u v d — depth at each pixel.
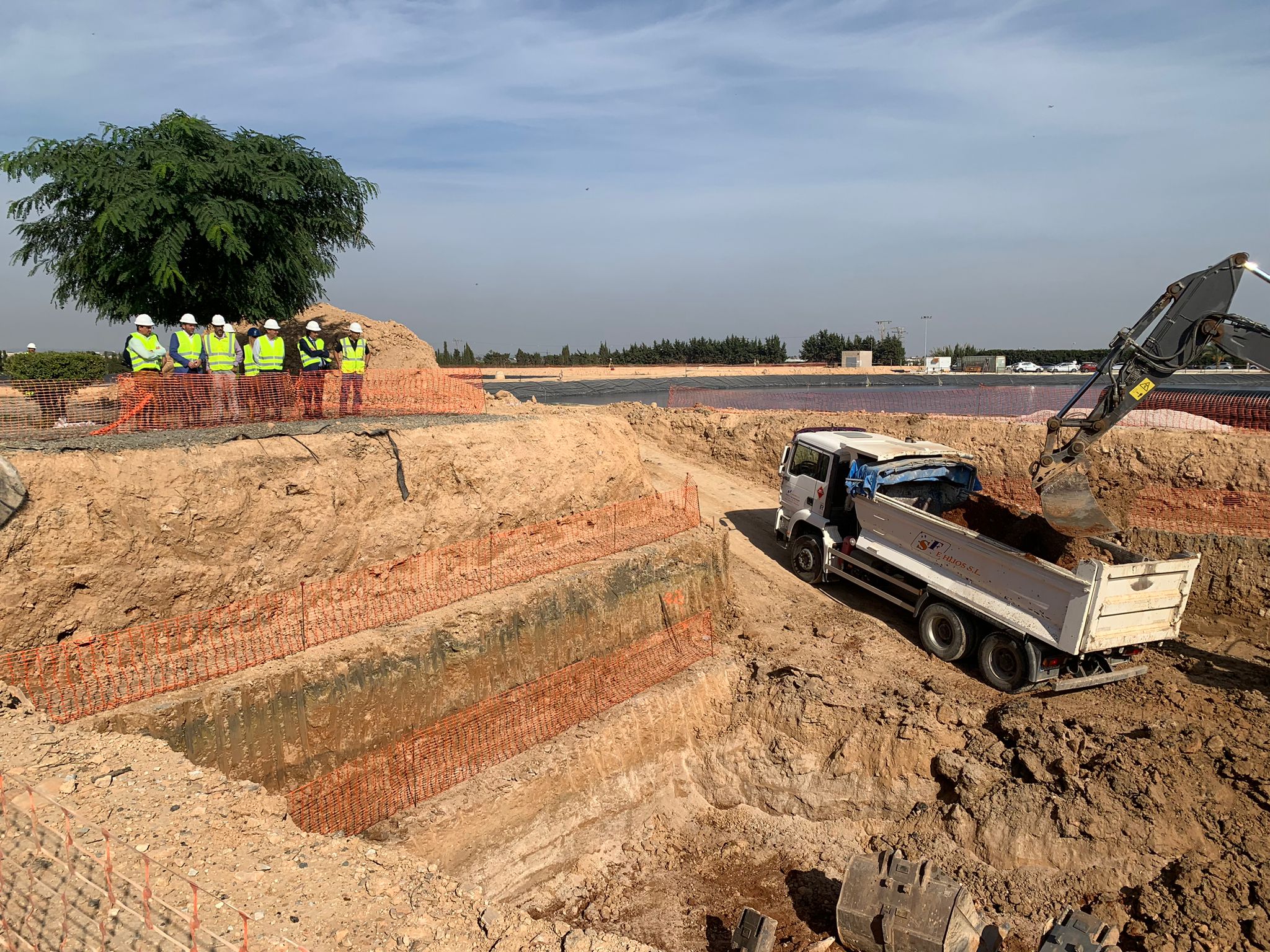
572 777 10.52
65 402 11.55
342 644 9.77
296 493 10.45
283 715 8.93
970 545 11.62
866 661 12.47
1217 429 15.92
